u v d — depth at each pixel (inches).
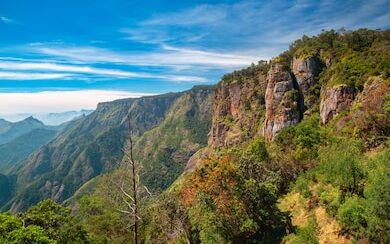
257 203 1929.1
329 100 3826.3
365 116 2581.2
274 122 4685.0
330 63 4749.0
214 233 1819.6
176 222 2001.7
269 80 5007.4
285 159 2701.8
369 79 3521.2
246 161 2468.0
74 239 1647.4
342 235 1579.7
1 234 1103.0
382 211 1346.0
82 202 2288.4
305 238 1720.0
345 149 2267.5
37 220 1534.2
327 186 2006.6
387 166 1620.3
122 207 1747.0
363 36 5039.4
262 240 1934.1
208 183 1935.3
